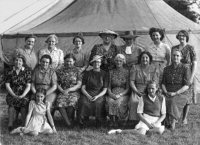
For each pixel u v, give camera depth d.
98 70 6.48
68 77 6.43
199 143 5.43
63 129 6.16
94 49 6.84
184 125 6.46
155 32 6.86
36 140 5.53
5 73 6.36
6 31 10.96
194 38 10.56
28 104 6.18
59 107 6.25
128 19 10.63
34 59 7.56
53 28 10.68
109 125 6.38
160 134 5.86
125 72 6.46
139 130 5.85
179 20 11.31
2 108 7.71
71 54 6.55
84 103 6.22
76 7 11.80
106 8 11.28
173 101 6.20
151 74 6.39
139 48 6.89
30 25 11.43
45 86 6.36
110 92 6.38
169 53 6.99
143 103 6.06
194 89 6.77
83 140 5.54
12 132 5.84
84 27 10.38
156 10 11.38
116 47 6.86
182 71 6.40
